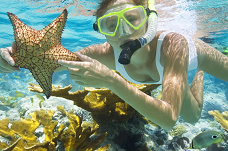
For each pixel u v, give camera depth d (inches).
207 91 134.4
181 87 19.1
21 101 67.1
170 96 18.3
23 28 15.8
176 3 67.1
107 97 36.1
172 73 19.7
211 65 31.2
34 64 15.7
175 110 18.0
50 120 34.1
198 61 29.0
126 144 38.7
